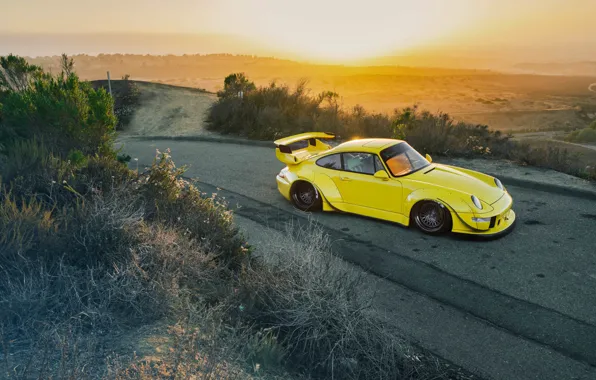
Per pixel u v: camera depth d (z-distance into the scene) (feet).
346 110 59.47
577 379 13.29
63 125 26.55
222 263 17.78
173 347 11.15
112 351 10.74
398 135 44.39
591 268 19.67
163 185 21.85
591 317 16.21
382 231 24.75
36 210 15.70
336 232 24.95
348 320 13.39
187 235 18.07
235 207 29.99
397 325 16.17
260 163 42.55
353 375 12.30
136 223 16.49
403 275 19.93
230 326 13.30
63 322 11.44
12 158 20.83
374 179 25.36
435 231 23.62
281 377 11.53
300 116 57.57
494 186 24.32
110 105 27.99
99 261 14.58
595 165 35.12
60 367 9.36
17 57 32.89
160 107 93.04
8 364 9.64
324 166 27.78
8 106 26.63
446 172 25.38
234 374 10.64
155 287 13.55
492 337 15.42
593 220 24.94
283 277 15.25
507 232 23.16
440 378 13.12
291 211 28.81
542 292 17.99
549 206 27.50
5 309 11.45
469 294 18.16
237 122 62.13
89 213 16.26
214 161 44.45
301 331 13.52
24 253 13.71
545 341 15.07
